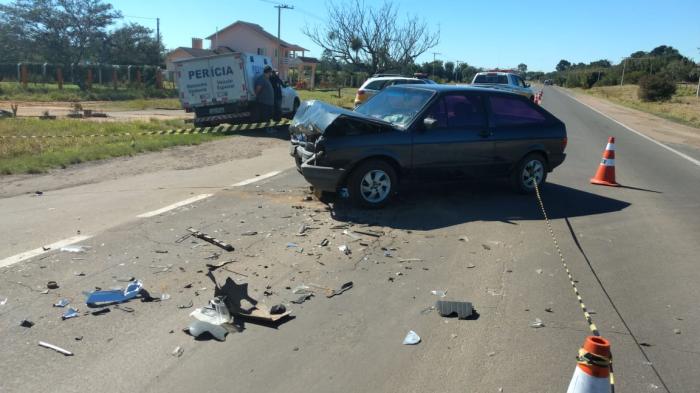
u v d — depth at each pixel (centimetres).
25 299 427
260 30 7469
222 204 734
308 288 465
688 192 939
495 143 795
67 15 5122
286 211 707
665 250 603
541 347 379
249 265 513
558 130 853
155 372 335
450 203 784
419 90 797
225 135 1523
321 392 320
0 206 702
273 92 1691
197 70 1659
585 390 257
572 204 811
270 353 361
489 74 2545
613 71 11056
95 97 3372
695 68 8956
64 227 611
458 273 512
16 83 4038
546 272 523
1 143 1170
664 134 2052
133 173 948
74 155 1053
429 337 388
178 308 420
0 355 349
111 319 399
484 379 338
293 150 829
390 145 715
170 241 573
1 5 5006
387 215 705
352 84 6619
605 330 408
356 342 378
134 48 5950
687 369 357
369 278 492
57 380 324
